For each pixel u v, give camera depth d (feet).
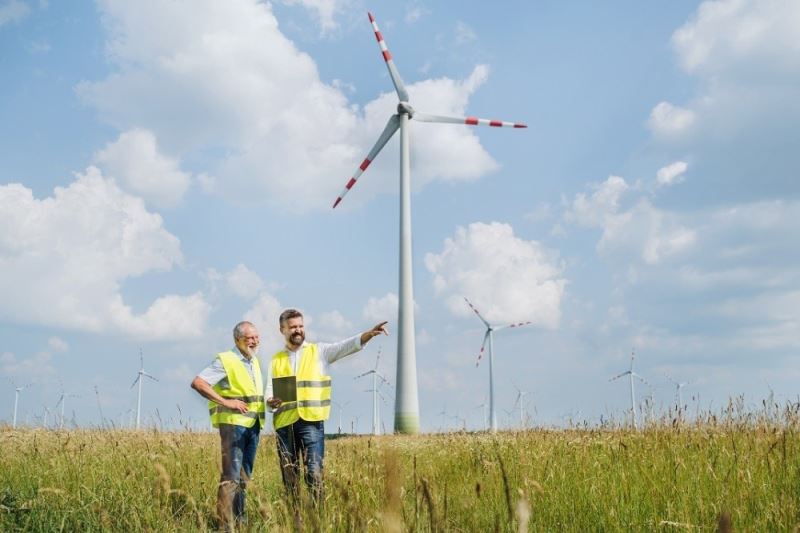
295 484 18.44
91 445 31.96
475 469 27.35
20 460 30.12
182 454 28.43
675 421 31.73
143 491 23.03
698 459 24.32
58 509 21.88
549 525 19.45
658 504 20.02
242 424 24.43
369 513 15.71
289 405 25.08
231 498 21.36
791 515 17.62
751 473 21.83
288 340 26.37
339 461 25.14
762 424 29.84
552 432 37.58
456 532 13.69
